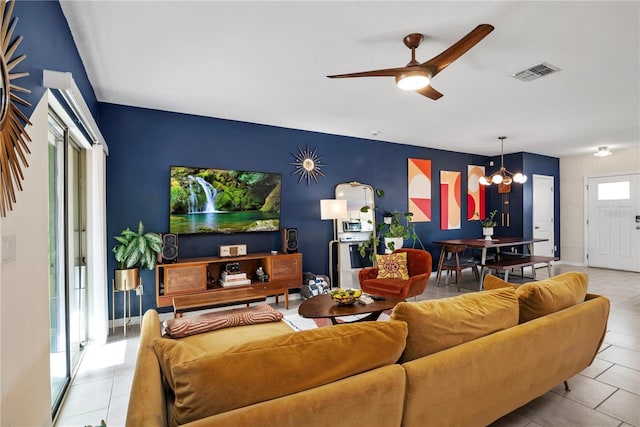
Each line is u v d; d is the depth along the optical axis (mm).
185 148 4059
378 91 3357
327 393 1089
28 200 1391
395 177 5852
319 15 2072
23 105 1343
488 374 1535
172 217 3938
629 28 2219
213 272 4129
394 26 2195
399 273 4086
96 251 3139
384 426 1234
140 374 1197
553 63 2750
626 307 4090
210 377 996
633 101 3672
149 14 2049
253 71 2863
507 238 6117
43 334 1552
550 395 2189
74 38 2301
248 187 4410
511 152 6754
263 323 2408
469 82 3143
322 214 4648
